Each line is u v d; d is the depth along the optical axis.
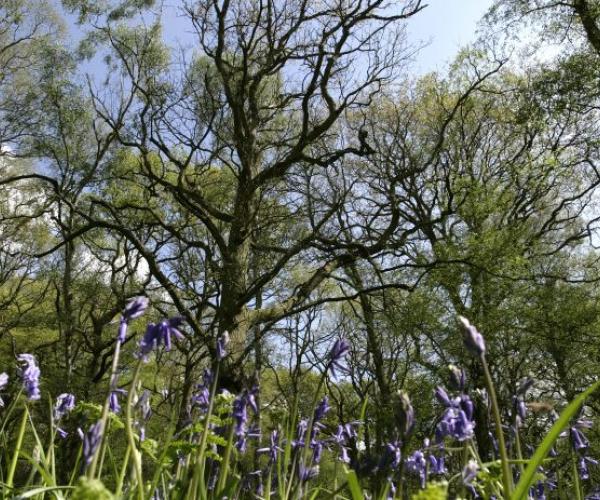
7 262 21.11
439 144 16.89
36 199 22.03
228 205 21.06
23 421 3.01
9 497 2.63
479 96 21.41
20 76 22.34
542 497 3.38
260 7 17.16
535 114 17.95
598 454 12.64
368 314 18.55
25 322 19.55
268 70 17.44
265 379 20.14
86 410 3.36
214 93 19.36
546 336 15.74
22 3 22.25
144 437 3.28
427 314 16.41
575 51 17.98
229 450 2.83
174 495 3.13
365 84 16.84
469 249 16.30
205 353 12.39
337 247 15.73
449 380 2.61
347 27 16.42
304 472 2.99
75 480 3.84
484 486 2.91
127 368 16.70
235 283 14.99
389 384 18.58
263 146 17.98
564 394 15.85
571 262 19.95
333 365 2.92
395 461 2.60
